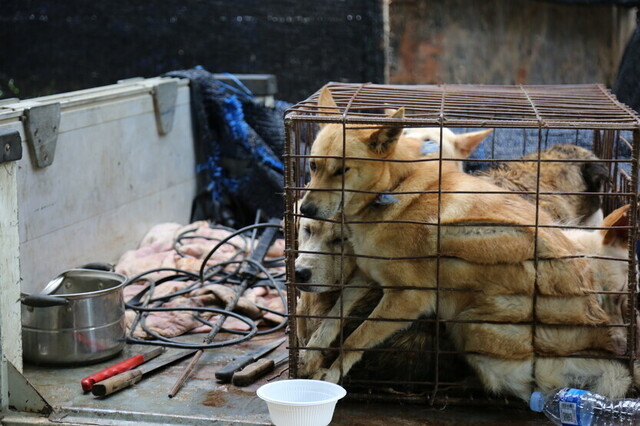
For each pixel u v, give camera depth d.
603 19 5.54
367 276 3.50
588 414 3.30
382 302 3.41
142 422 3.37
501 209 3.41
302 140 4.26
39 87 6.34
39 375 3.59
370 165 3.42
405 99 3.73
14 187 3.41
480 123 3.30
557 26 5.58
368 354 3.47
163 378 3.57
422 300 3.40
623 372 3.37
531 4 5.56
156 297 4.00
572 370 3.38
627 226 3.35
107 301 3.65
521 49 5.62
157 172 4.60
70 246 4.11
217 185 4.87
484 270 3.37
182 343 3.73
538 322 3.37
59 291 3.80
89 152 4.19
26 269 3.92
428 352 3.41
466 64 5.67
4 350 3.39
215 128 4.89
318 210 3.42
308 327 3.57
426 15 5.64
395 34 5.68
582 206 3.90
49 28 6.26
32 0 6.25
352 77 5.84
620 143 4.09
